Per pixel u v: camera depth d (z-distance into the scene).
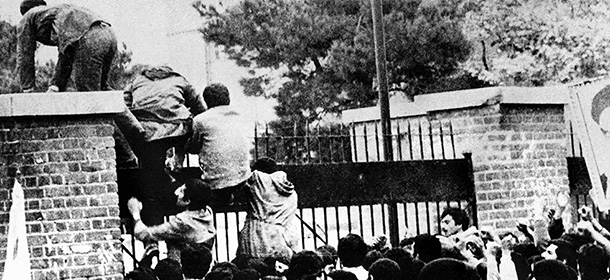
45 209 9.70
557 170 12.84
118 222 9.85
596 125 11.83
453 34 18.03
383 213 12.56
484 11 18.05
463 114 12.89
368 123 14.84
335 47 18.20
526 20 18.00
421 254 8.67
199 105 10.91
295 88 18.12
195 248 8.82
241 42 17.84
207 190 10.32
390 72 18.00
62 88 10.38
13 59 16.33
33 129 9.74
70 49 10.19
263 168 10.85
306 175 11.71
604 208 11.80
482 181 12.59
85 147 9.83
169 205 10.52
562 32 17.94
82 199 9.78
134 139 10.34
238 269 8.59
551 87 12.73
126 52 16.53
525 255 9.62
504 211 12.54
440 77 18.08
